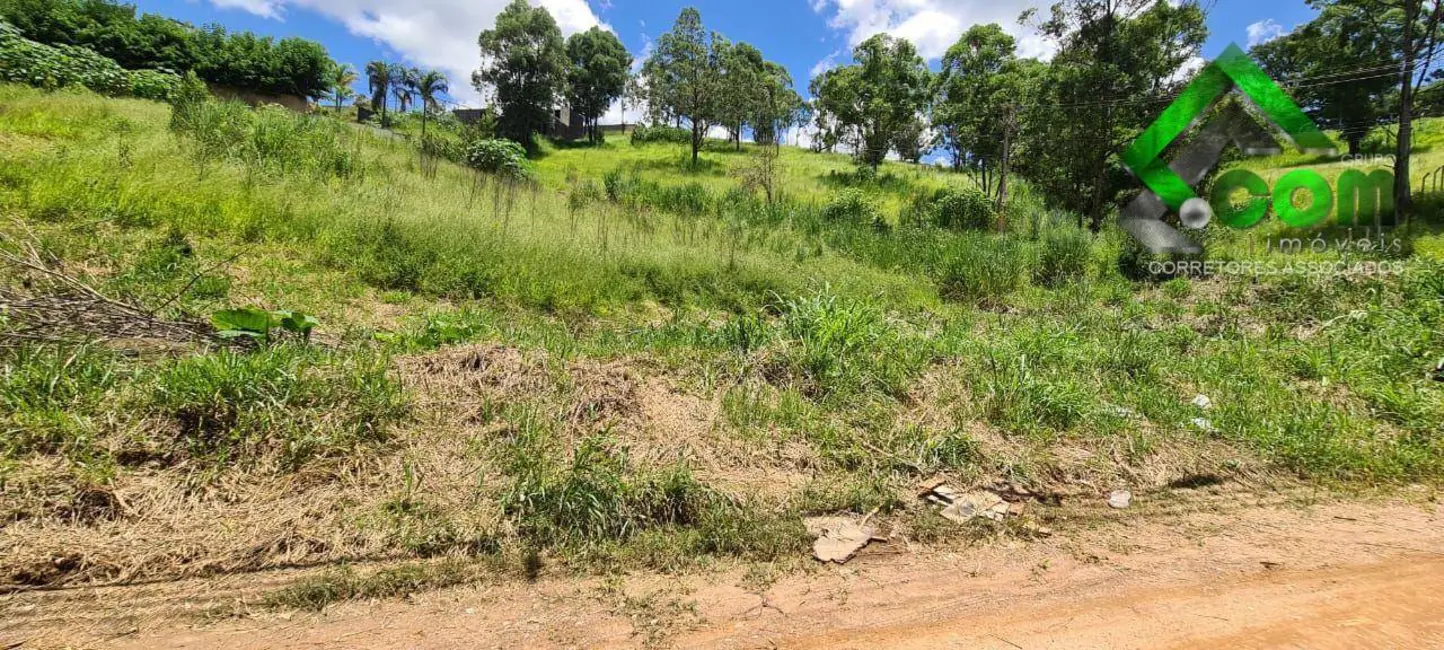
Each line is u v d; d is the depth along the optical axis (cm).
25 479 230
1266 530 294
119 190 641
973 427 387
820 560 255
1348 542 282
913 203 2109
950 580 245
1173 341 652
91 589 204
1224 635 210
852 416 389
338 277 636
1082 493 329
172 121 988
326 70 3525
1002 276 969
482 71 4253
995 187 2631
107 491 236
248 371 296
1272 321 738
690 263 888
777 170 2277
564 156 3934
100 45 2600
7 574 202
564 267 773
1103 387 487
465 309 621
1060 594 236
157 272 514
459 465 288
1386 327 612
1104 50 1620
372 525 244
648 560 247
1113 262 1098
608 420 340
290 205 734
